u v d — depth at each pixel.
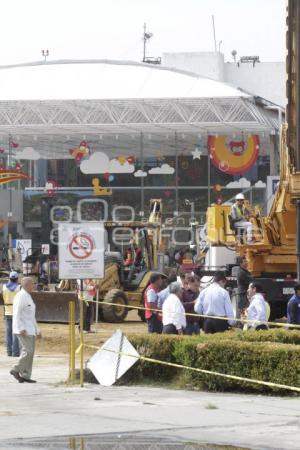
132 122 73.50
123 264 48.12
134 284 47.97
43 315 44.28
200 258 51.34
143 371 24.44
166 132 76.94
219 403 20.66
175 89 72.19
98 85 73.56
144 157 79.50
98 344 35.06
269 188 64.81
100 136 79.25
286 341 24.06
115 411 19.48
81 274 36.72
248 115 71.88
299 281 35.91
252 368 22.27
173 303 27.31
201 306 27.38
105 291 47.25
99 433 16.72
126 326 44.78
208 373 22.38
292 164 37.44
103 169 80.06
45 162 80.81
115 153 79.94
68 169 80.56
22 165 80.44
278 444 15.63
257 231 42.41
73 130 76.00
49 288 58.22
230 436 16.39
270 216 42.22
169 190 78.94
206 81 72.62
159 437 16.28
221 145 76.75
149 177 79.44
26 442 15.80
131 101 71.69
